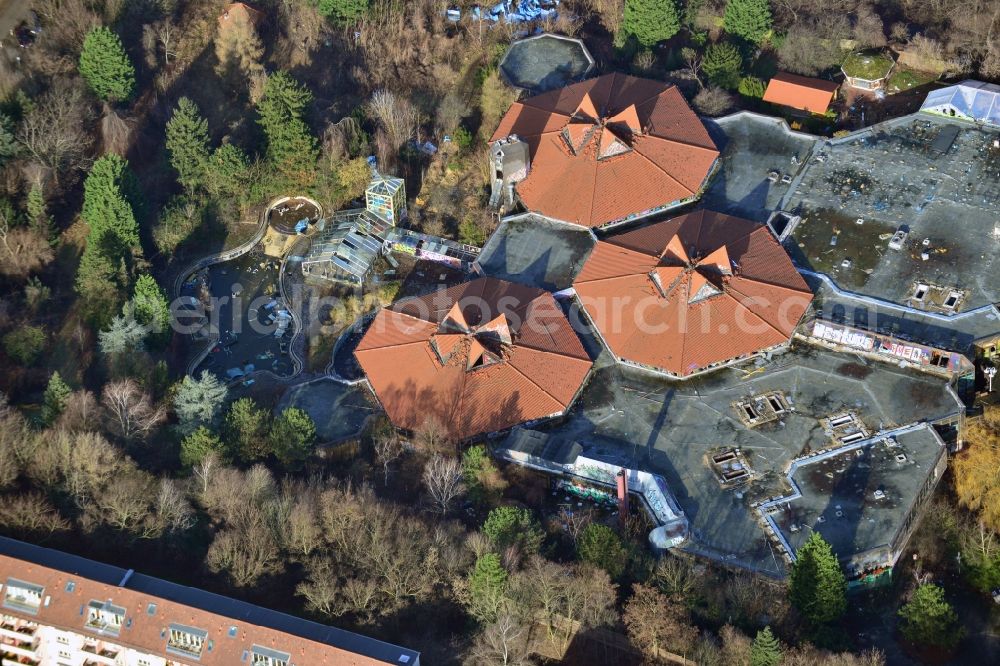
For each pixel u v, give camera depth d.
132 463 178.00
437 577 165.50
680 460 185.12
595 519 180.62
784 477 181.00
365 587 163.38
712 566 171.25
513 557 164.75
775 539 173.50
